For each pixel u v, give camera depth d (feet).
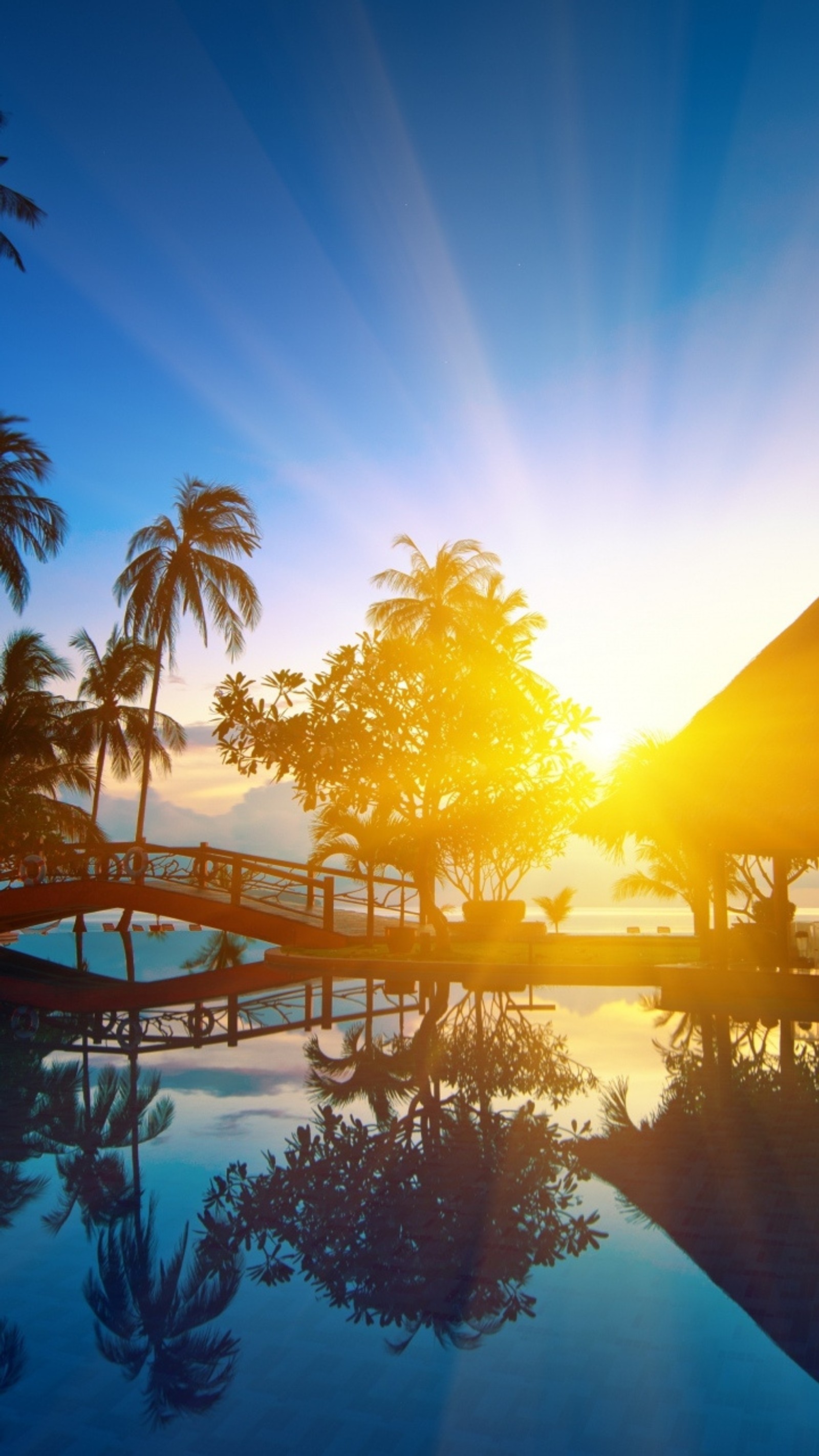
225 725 69.00
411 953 68.33
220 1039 39.06
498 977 59.77
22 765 100.94
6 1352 13.28
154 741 118.62
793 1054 34.45
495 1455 10.65
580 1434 11.05
